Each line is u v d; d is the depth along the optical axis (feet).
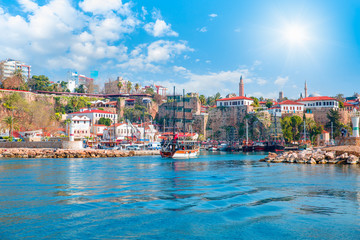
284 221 68.08
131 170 188.85
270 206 81.66
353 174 155.43
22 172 173.68
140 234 60.23
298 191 105.09
